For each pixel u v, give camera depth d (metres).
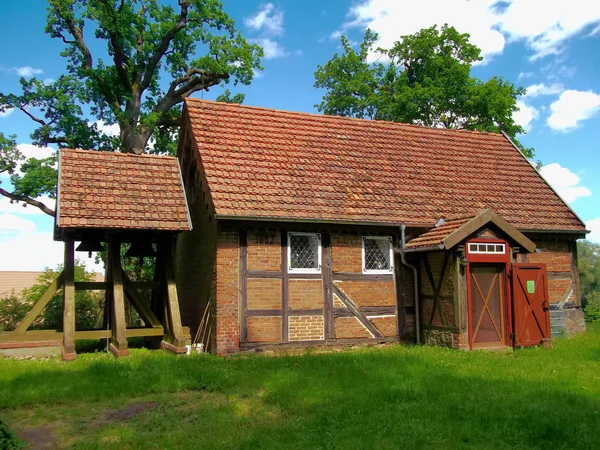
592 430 6.55
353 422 6.85
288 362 10.78
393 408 7.49
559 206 16.75
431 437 6.37
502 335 13.22
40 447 6.27
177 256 17.30
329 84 34.56
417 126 18.67
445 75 29.52
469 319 12.73
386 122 18.27
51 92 23.88
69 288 12.14
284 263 12.89
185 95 28.58
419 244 13.43
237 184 12.98
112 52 26.73
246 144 14.59
